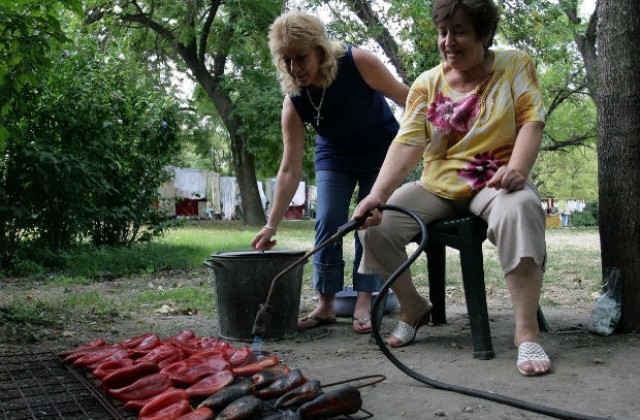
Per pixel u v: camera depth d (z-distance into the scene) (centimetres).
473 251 301
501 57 310
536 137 292
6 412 228
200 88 2373
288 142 390
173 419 212
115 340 369
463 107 311
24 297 539
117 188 869
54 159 714
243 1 1753
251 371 254
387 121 400
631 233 338
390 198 326
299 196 3148
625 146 339
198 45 2114
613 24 343
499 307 466
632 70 338
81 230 826
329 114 376
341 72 367
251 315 361
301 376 232
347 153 396
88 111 775
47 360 304
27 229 774
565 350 308
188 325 419
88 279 662
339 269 406
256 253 366
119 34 1741
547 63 1410
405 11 1149
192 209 2644
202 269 740
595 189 4003
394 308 450
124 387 241
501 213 282
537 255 276
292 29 342
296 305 373
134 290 590
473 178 309
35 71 445
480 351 300
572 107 2541
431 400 243
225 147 3919
